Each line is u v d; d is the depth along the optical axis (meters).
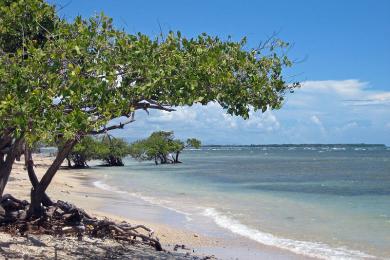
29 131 7.23
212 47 9.31
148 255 12.92
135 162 105.50
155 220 21.16
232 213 24.09
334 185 42.81
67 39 9.30
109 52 8.52
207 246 15.98
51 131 7.20
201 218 22.25
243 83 9.43
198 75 8.66
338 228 20.02
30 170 14.13
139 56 8.37
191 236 17.58
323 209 26.16
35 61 7.84
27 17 10.27
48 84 7.70
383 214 24.19
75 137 8.09
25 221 13.55
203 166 83.50
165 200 29.55
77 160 73.12
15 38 10.76
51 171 13.55
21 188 28.09
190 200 29.80
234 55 9.34
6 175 10.63
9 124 7.41
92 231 14.52
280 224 20.86
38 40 11.37
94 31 8.71
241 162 103.75
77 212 14.36
